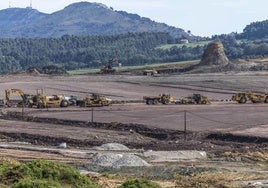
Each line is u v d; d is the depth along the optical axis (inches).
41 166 1471.5
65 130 3939.5
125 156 2576.3
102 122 4365.2
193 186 2004.2
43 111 5241.1
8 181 1424.7
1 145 3102.9
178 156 2815.0
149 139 3737.7
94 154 2797.7
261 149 3161.9
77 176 1470.2
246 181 2158.0
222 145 3447.3
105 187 1801.2
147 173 2278.5
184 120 4343.0
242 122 4360.2
